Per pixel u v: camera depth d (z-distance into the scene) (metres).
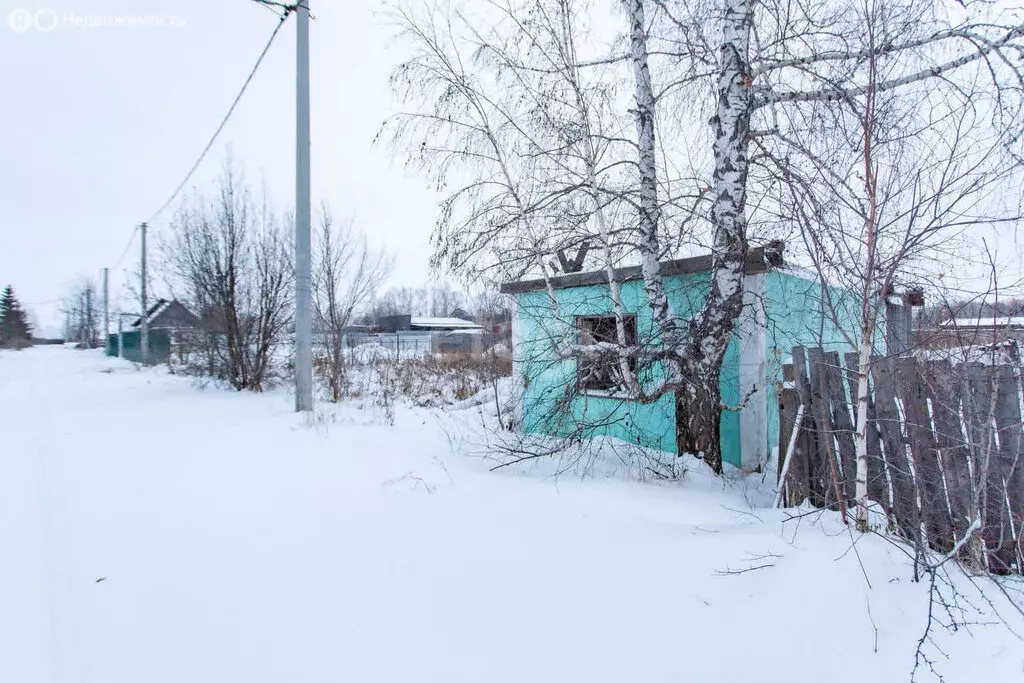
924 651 2.19
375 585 2.84
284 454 5.93
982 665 2.10
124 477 5.12
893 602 2.47
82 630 2.50
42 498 4.48
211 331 13.32
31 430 7.86
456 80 5.70
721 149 5.09
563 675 2.10
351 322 13.78
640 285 6.41
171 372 18.30
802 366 3.85
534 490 4.29
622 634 2.35
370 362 15.98
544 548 3.18
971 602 2.48
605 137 5.45
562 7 5.27
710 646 2.25
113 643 2.39
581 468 5.13
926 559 2.68
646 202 5.52
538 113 5.54
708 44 5.55
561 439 5.19
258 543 3.44
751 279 5.70
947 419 3.02
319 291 12.49
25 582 2.99
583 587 2.73
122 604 2.73
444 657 2.23
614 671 2.12
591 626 2.41
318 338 13.16
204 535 3.60
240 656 2.27
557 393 5.86
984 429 2.86
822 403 3.65
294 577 2.96
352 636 2.40
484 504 3.96
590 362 5.13
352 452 5.89
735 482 4.92
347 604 2.67
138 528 3.76
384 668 2.17
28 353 46.91
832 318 3.41
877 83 3.71
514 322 7.33
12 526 3.85
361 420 8.40
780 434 4.09
